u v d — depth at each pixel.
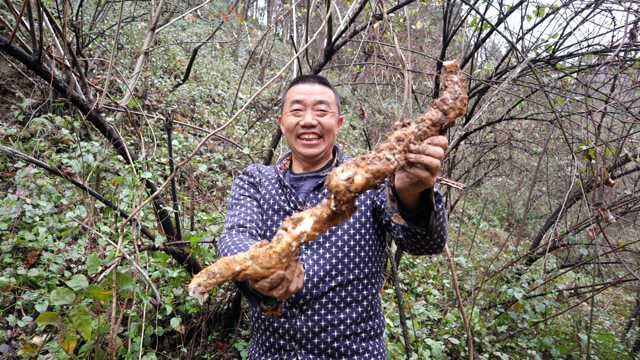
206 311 2.32
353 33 2.60
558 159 3.34
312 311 1.43
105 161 2.32
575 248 3.69
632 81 2.71
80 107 1.96
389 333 2.64
